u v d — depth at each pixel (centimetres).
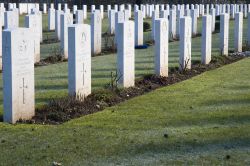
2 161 912
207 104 1349
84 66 1380
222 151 964
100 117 1211
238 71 1905
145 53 2464
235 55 2358
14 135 1062
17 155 941
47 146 990
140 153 955
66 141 1020
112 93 1447
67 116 1230
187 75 1847
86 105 1324
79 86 1360
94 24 2452
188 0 6656
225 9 4969
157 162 910
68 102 1304
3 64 1150
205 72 1889
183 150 970
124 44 1538
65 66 2086
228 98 1424
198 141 1020
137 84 1638
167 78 1739
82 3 6700
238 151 964
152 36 3128
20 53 1164
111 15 3400
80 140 1026
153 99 1414
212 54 2338
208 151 965
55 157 931
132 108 1306
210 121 1172
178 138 1038
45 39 3209
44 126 1134
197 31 3681
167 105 1338
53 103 1304
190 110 1281
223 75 1817
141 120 1181
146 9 5109
